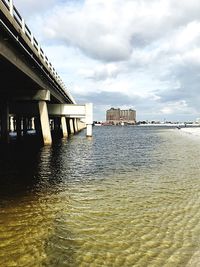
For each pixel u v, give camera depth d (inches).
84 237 293.9
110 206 401.1
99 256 253.0
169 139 2193.7
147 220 342.6
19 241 285.3
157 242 279.7
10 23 623.8
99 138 2272.4
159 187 518.0
